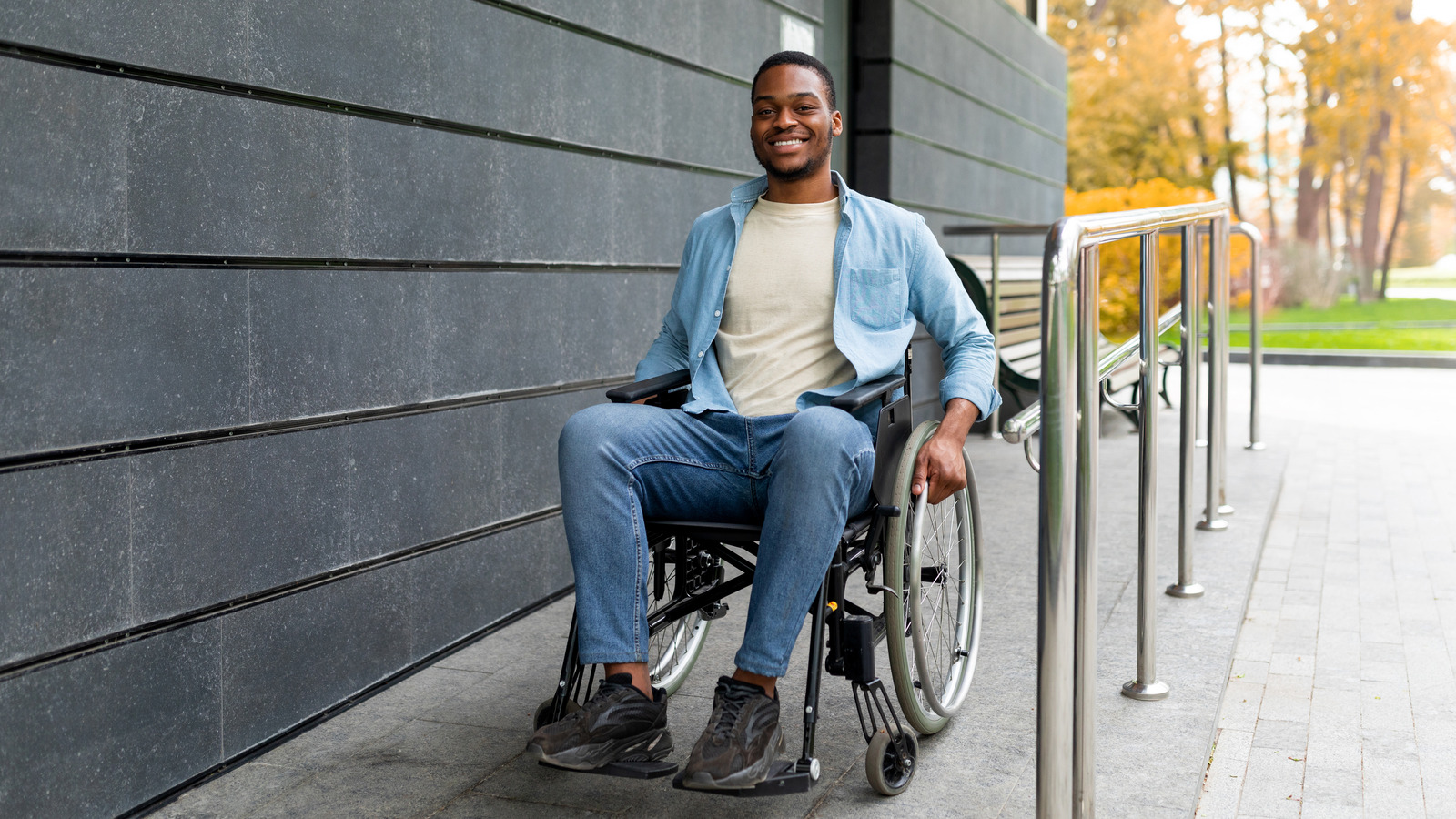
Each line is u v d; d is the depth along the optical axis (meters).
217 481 2.28
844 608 2.11
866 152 6.30
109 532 2.05
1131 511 4.73
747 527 2.10
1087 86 19.22
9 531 1.87
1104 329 12.81
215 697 2.29
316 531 2.54
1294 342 16.00
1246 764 2.38
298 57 2.46
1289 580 3.86
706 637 3.13
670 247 4.03
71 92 1.95
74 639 1.99
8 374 1.87
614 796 2.18
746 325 2.34
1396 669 2.97
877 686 2.11
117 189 2.04
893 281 2.30
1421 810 2.17
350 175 2.62
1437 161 17.16
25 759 1.91
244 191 2.32
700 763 1.84
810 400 2.23
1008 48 8.30
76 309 1.97
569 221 3.47
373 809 2.14
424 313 2.88
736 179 4.47
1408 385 10.36
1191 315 3.27
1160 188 14.34
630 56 3.74
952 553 2.63
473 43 3.03
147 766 2.14
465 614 3.08
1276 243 18.08
